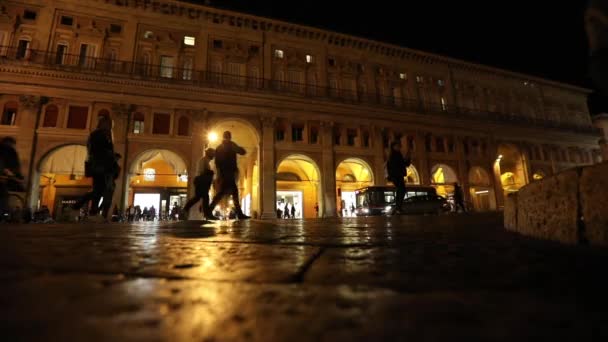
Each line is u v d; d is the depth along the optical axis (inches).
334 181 1040.8
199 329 21.5
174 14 1007.6
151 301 28.5
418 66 1318.9
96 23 928.3
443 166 1221.7
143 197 1019.9
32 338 18.8
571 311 24.7
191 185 880.9
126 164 840.3
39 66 809.5
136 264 47.7
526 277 37.3
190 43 1034.1
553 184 75.4
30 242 76.8
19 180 277.1
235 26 1076.5
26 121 784.9
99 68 888.3
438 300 28.7
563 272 39.4
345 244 75.7
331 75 1181.1
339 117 1101.7
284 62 1112.2
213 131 952.9
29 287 32.5
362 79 1222.3
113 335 19.9
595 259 48.0
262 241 84.4
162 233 116.5
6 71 793.6
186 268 45.1
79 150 839.1
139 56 944.9
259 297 30.4
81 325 21.7
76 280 36.2
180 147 906.1
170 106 919.7
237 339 19.7
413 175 1184.8
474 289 32.4
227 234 110.7
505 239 81.1
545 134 1439.5
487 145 1314.0
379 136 1139.3
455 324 22.0
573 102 1631.4
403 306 27.0
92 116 846.5
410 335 19.8
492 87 1440.7
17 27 855.1
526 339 18.7
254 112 1002.7
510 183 1434.5
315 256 57.0
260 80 1059.3
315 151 1051.9
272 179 968.9
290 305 27.7
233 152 306.0
